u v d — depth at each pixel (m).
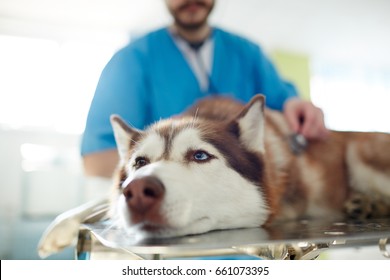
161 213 0.61
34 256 2.25
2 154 2.47
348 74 2.72
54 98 2.56
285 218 0.99
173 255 0.83
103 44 2.37
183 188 0.67
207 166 0.77
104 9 2.04
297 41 2.43
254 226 0.79
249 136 0.86
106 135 1.22
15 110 2.53
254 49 1.50
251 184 0.82
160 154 0.78
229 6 2.00
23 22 2.24
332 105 2.65
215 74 1.40
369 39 2.47
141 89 1.32
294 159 1.09
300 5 2.09
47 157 2.56
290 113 1.19
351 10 2.18
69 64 2.48
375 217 1.12
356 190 1.17
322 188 1.12
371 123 2.69
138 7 2.01
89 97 2.41
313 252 0.58
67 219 0.81
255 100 0.86
